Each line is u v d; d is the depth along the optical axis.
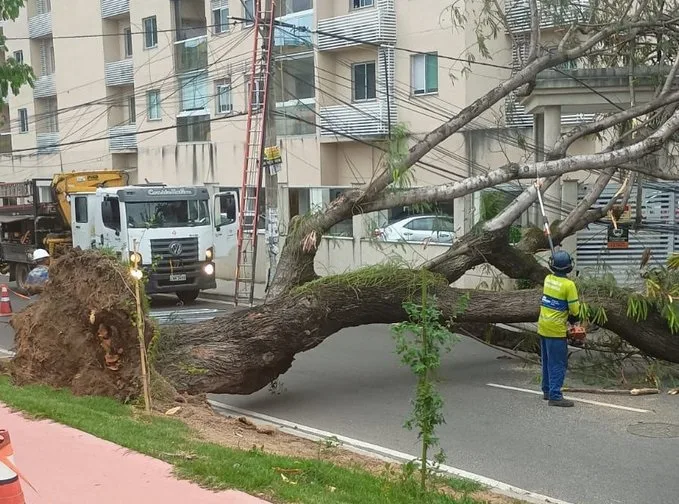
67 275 9.23
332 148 24.84
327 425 8.59
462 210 17.31
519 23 16.78
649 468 6.81
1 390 8.41
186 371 9.16
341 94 24.50
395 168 10.34
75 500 5.14
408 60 22.55
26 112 41.09
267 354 9.54
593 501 6.02
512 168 10.64
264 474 5.55
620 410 8.89
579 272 13.17
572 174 16.88
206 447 6.36
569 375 10.64
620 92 14.38
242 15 26.72
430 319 5.42
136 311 8.36
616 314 9.76
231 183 27.73
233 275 23.86
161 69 30.81
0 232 24.39
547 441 7.70
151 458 6.02
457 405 9.23
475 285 16.78
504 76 21.14
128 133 32.78
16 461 6.02
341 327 10.09
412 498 5.29
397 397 9.80
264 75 18.75
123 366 8.72
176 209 18.66
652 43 13.62
